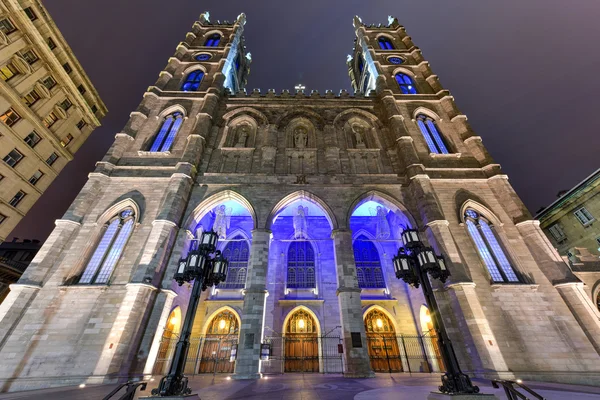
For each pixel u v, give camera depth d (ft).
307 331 82.79
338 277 66.80
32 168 111.45
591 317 57.67
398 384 45.44
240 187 81.35
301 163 90.38
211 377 63.46
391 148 94.63
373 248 102.12
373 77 129.80
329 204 78.02
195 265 38.68
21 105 104.88
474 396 26.91
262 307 61.31
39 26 110.83
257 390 40.01
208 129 96.17
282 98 111.75
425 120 105.91
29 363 52.11
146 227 71.67
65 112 123.44
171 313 72.64
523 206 75.41
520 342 56.90
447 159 90.63
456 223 74.43
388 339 81.56
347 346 57.36
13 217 104.47
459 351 56.95
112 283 62.18
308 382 49.21
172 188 75.92
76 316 57.88
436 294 63.21
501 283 63.93
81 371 51.44
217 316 84.79
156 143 94.53
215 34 153.48
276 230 102.78
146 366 54.13
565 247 112.88
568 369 53.31
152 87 109.81
